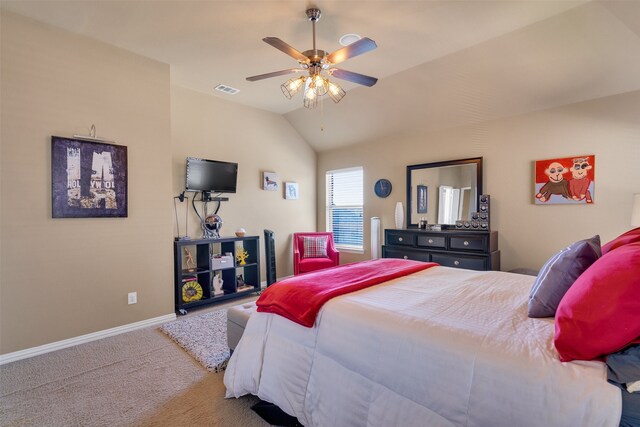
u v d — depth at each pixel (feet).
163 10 8.30
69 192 9.29
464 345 4.10
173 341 9.57
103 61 9.95
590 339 3.48
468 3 8.05
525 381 3.51
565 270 4.82
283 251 17.65
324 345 5.44
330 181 19.29
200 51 10.49
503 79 11.25
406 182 15.61
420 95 13.25
